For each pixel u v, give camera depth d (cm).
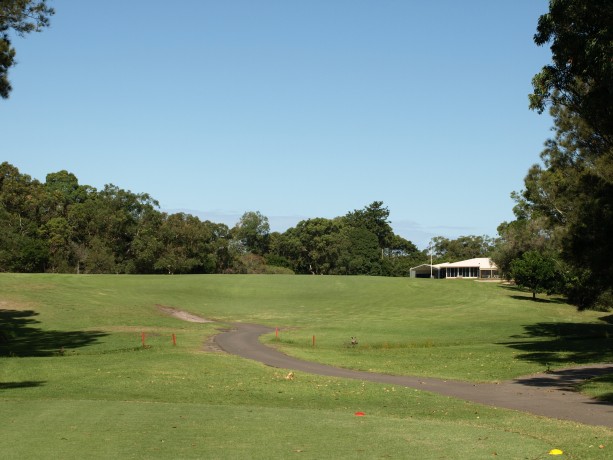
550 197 4003
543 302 8106
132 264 11150
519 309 7431
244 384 2394
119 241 11575
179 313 6650
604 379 2309
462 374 2761
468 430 1323
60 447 1054
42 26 2988
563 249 3531
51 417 1384
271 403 1939
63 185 12106
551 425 1435
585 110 2855
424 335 4831
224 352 3828
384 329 5281
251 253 15375
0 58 2830
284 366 3155
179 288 8238
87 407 1580
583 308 4456
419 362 3247
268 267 13688
